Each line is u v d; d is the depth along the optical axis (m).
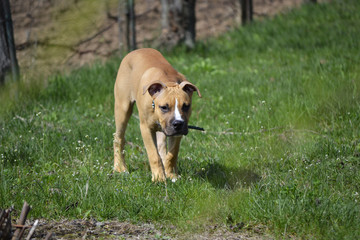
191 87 7.66
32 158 8.80
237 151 9.29
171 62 17.27
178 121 7.17
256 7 29.08
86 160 8.72
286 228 6.29
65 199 6.96
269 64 16.38
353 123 10.09
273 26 22.23
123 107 8.75
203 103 12.59
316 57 15.77
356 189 7.38
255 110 11.48
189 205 6.96
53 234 6.05
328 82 12.36
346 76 13.08
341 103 10.89
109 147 9.77
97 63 17.14
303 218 6.35
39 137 9.85
